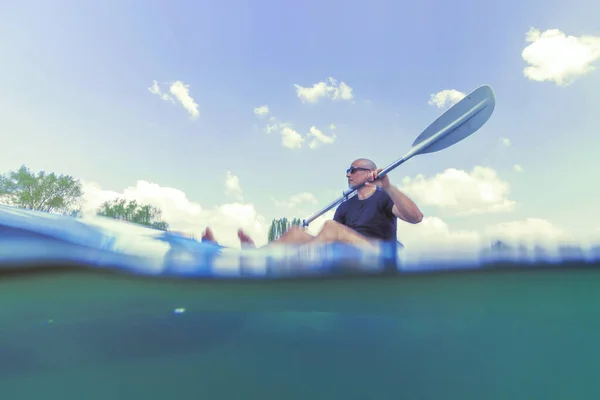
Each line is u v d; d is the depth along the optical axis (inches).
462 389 47.8
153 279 79.7
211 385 48.3
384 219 141.4
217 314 70.1
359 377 50.4
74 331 60.4
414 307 72.7
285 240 117.6
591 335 62.2
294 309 73.9
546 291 79.4
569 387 48.0
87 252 77.2
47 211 82.2
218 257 85.5
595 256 81.5
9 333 59.2
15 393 45.2
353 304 75.7
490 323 67.1
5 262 70.2
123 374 50.1
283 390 45.9
